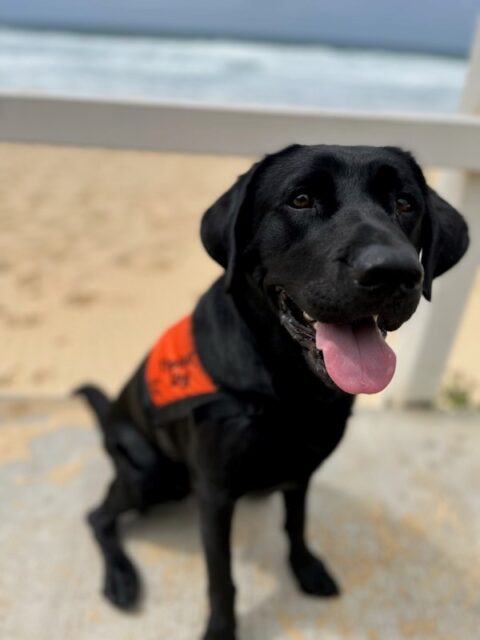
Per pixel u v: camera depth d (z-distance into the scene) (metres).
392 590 0.52
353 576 0.53
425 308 0.70
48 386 0.95
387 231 0.35
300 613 0.50
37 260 1.39
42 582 0.51
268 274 0.41
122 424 0.56
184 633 0.48
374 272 0.33
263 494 0.49
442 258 0.44
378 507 0.61
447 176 0.67
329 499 0.62
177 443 0.49
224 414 0.42
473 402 0.88
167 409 0.46
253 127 0.59
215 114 0.59
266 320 0.42
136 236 1.56
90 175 2.04
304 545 0.52
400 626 0.49
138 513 0.59
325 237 0.37
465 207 0.65
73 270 1.34
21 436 0.67
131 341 1.08
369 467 0.66
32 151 2.24
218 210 0.43
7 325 1.11
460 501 0.62
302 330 0.40
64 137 0.59
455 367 1.03
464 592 0.52
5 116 0.58
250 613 0.50
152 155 2.31
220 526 0.46
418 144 0.60
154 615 0.49
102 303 1.21
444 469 0.66
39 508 0.58
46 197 1.81
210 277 1.34
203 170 2.18
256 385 0.41
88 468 0.63
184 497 0.58
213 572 0.46
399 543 0.57
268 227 0.41
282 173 0.40
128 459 0.53
